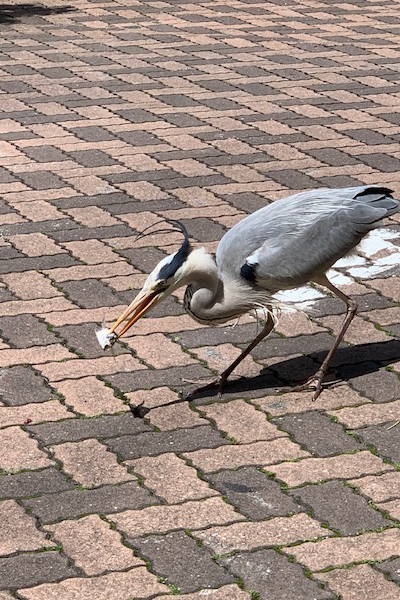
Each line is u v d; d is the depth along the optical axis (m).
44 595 2.74
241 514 2.97
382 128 5.22
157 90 5.72
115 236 4.23
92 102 5.51
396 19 7.40
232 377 3.48
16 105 5.44
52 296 3.86
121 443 3.21
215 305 3.34
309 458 3.16
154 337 3.67
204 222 4.32
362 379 3.47
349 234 3.38
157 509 2.98
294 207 3.39
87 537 2.90
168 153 4.91
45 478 3.08
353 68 6.20
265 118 5.33
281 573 2.80
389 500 3.02
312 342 3.65
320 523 2.94
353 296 3.90
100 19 7.29
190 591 2.75
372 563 2.83
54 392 3.40
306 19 7.38
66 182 4.64
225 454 3.17
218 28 7.08
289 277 3.34
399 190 4.57
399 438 3.23
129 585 2.77
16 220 4.34
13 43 6.62
